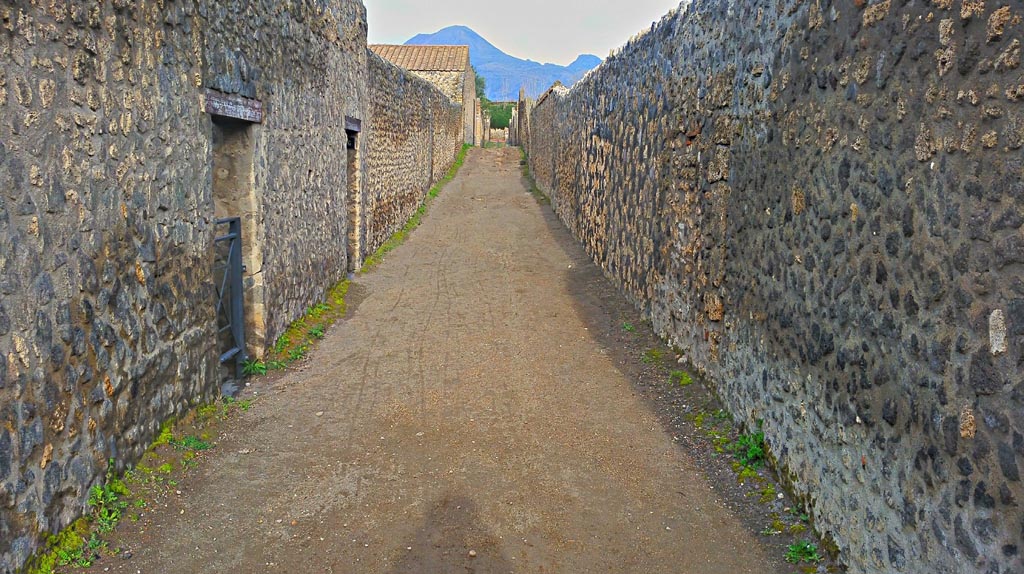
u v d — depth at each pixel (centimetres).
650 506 433
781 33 441
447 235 1493
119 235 413
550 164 1942
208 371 549
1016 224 229
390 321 856
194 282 521
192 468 465
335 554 379
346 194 1043
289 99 755
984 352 244
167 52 470
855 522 341
